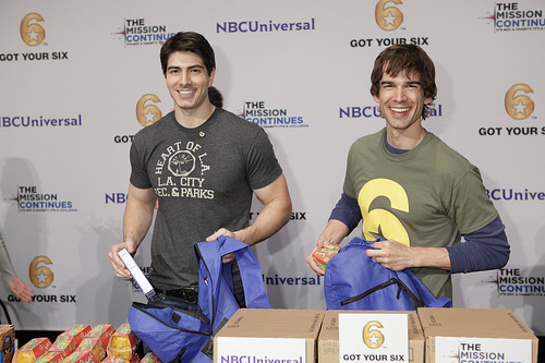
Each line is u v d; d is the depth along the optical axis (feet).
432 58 9.09
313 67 9.32
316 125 9.40
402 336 3.34
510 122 9.02
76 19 9.64
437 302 5.05
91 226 9.89
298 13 9.29
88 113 9.75
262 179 6.12
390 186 5.54
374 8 9.13
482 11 8.91
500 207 9.14
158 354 4.77
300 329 3.62
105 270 9.93
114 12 9.57
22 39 9.75
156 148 6.11
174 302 5.40
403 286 4.93
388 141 5.65
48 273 10.03
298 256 9.63
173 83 5.80
